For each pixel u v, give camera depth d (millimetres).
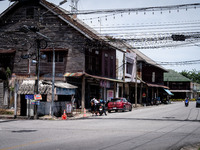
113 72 36375
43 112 22703
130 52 42719
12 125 16203
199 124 16375
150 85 48188
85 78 29375
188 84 84812
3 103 28609
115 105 28656
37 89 21281
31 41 29641
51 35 29812
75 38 29000
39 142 9672
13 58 30406
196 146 9148
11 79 29547
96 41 28469
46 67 29219
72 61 28797
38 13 29594
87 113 26609
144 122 17531
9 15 31109
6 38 31078
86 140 10125
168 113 26625
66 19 28984
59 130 13414
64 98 28078
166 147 8906
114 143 9477
